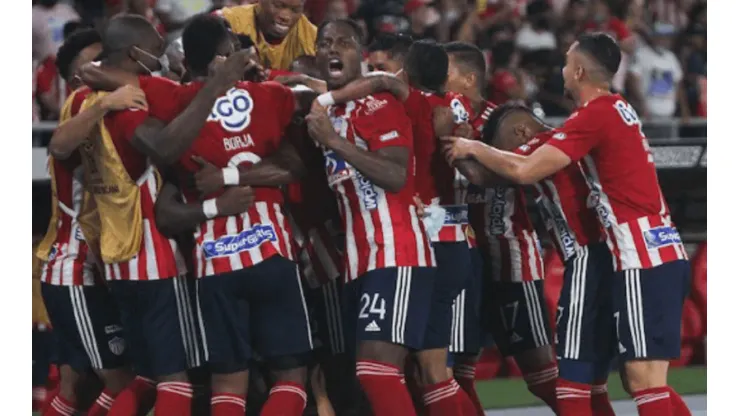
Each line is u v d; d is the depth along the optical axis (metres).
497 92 36.25
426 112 19.98
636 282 19.36
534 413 27.78
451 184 20.62
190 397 19.50
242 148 18.75
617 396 29.58
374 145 18.50
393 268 18.62
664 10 44.19
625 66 40.03
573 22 40.25
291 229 20.12
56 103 31.98
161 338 19.16
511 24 39.25
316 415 22.70
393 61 21.00
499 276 22.53
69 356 21.23
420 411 22.02
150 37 18.78
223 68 17.73
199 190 18.61
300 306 19.09
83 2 34.78
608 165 19.47
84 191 20.14
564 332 20.17
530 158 19.25
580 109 19.64
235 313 18.84
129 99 18.25
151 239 19.08
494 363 32.28
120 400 19.88
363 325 18.59
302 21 22.75
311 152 19.80
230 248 18.66
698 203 33.38
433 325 20.11
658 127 37.00
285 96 19.09
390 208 18.80
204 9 34.81
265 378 20.88
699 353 33.84
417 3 38.66
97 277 20.78
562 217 20.20
